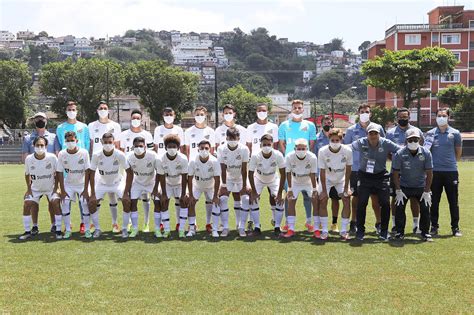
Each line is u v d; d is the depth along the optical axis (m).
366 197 8.54
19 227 10.13
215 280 6.23
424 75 43.84
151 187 9.27
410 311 5.14
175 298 5.59
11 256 7.51
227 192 9.13
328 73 109.38
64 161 9.07
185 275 6.45
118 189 9.23
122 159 9.07
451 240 8.45
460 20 63.41
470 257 7.21
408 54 44.19
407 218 10.88
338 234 9.16
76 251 7.83
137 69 58.34
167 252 7.72
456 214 8.90
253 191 9.15
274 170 9.18
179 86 58.72
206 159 9.05
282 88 123.56
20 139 51.75
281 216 9.16
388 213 8.53
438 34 59.75
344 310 5.19
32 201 9.11
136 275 6.46
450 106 50.31
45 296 5.69
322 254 7.50
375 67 44.22
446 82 59.53
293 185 9.17
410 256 7.32
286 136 10.15
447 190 8.95
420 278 6.22
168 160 8.91
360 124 9.58
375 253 7.54
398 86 44.44
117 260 7.23
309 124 10.16
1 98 55.47
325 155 8.80
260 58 131.00
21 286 6.04
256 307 5.29
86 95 56.22
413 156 8.41
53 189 9.28
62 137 10.02
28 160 9.07
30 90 60.94
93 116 57.22
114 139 9.95
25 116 58.50
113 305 5.39
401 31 59.94
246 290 5.84
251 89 102.50
